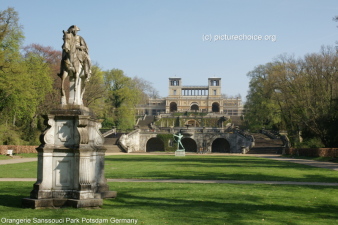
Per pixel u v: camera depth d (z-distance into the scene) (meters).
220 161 45.06
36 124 68.00
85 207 12.30
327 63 56.03
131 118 95.94
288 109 62.94
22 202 12.54
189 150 102.12
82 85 14.27
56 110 13.14
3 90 50.06
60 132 13.12
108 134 89.56
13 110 54.91
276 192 17.05
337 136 51.06
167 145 93.00
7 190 16.59
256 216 11.56
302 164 39.38
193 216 11.32
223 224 10.33
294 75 61.84
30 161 41.34
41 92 62.38
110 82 98.19
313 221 11.01
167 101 160.75
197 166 35.06
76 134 12.92
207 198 14.96
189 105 160.62
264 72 88.00
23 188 17.36
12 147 55.31
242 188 18.31
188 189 17.59
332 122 51.12
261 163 40.88
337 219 11.38
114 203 13.31
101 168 14.42
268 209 12.83
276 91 67.06
